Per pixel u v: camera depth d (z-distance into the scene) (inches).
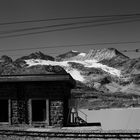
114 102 4859.7
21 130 974.4
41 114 1164.5
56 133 928.9
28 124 1157.7
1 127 1090.7
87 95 5757.9
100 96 6250.0
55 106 1149.7
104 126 2182.6
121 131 886.4
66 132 920.3
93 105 4650.6
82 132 908.0
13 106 1175.0
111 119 2206.0
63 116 1148.5
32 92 1171.9
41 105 1169.4
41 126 1141.1
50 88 1159.6
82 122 1427.2
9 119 1168.2
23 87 1179.3
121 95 7367.1
